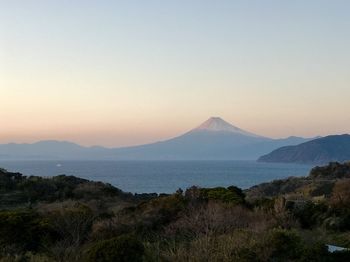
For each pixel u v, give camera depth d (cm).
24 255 1623
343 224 2148
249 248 1383
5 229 1828
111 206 3331
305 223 2322
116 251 1328
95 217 2170
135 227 1939
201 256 1370
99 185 4497
